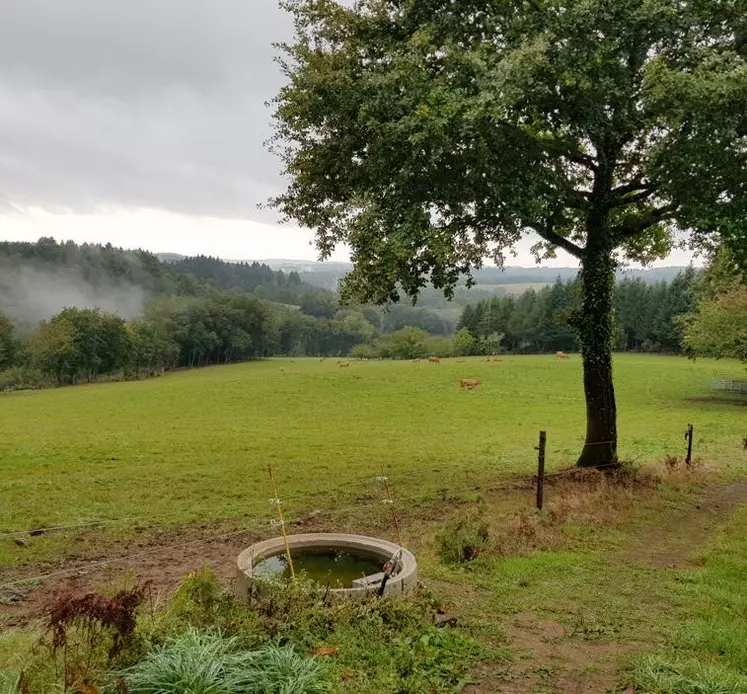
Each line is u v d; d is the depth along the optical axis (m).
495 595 8.23
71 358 93.62
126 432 30.86
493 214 14.22
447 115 12.23
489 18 14.30
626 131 14.61
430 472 19.14
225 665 4.95
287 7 14.95
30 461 21.84
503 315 138.00
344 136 14.67
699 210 13.23
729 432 30.39
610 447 17.22
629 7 12.84
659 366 69.56
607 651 6.49
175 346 119.69
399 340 131.25
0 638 6.55
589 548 10.63
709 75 12.10
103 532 12.48
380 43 14.88
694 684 5.41
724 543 10.97
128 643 5.36
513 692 5.57
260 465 20.78
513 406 43.12
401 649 5.98
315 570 7.91
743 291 41.22
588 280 16.75
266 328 146.88
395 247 12.88
